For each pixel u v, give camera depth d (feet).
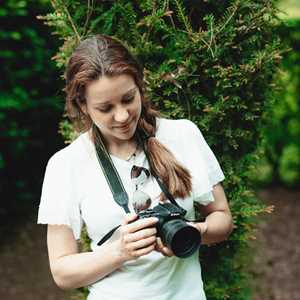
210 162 6.07
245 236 7.58
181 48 6.82
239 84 6.81
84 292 8.23
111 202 5.60
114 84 5.19
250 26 6.72
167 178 5.65
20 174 18.13
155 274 5.65
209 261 7.70
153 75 6.89
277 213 18.29
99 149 5.73
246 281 8.90
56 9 7.14
